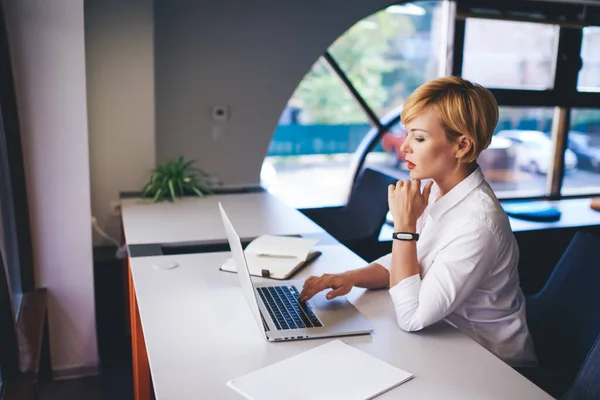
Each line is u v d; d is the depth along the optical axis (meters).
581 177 5.25
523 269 4.30
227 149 4.08
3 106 2.56
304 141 4.45
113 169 3.55
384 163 4.72
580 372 1.39
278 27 4.01
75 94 2.70
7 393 2.11
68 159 2.75
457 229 1.59
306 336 1.54
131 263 2.14
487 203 1.61
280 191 4.50
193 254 2.25
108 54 3.41
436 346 1.52
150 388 2.37
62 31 2.62
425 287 1.58
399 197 1.65
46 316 2.83
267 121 4.13
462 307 1.67
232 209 3.04
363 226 3.32
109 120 3.48
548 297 1.95
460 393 1.30
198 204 3.15
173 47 3.81
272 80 4.08
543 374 1.66
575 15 4.88
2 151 2.58
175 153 3.96
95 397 2.76
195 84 3.91
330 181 4.62
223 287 1.91
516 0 4.70
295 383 1.31
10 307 2.16
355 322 1.63
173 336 1.55
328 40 4.16
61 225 2.81
